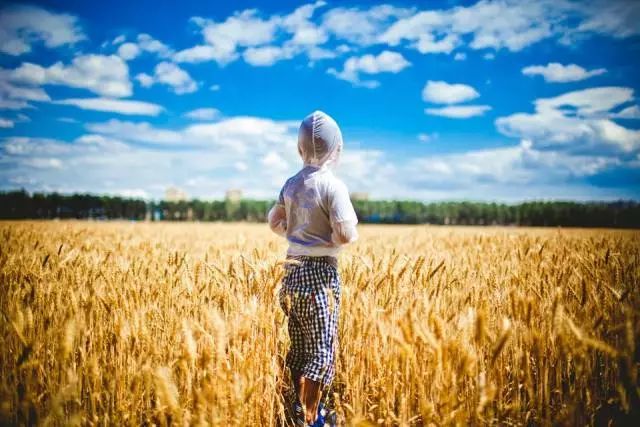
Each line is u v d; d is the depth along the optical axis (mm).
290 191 2973
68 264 4289
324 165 2906
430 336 2223
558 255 5219
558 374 2803
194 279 3736
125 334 2670
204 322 2920
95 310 3135
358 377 2863
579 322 2959
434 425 2240
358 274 3910
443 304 3227
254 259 4176
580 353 2479
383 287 3400
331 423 2930
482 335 2219
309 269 2857
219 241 11148
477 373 2639
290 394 3031
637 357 2779
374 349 2811
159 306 3348
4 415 2266
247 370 2371
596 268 4523
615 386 2863
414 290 3512
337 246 2896
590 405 2684
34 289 3342
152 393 2746
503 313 3379
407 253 7273
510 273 4211
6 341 2959
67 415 2557
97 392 2613
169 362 2785
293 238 2949
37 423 2336
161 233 15680
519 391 2705
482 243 8992
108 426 2504
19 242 7730
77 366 2902
